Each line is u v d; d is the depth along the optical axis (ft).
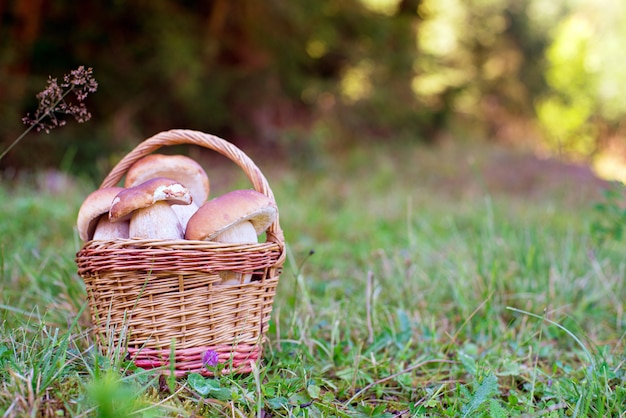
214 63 14.71
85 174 10.13
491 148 16.62
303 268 5.30
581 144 23.68
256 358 3.42
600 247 5.00
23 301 4.02
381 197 10.29
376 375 3.66
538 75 24.57
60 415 2.91
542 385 3.53
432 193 11.33
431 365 3.79
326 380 3.52
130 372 3.24
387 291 4.68
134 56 13.15
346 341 3.95
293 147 14.14
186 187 3.45
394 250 5.50
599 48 24.57
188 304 3.23
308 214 7.96
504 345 3.99
